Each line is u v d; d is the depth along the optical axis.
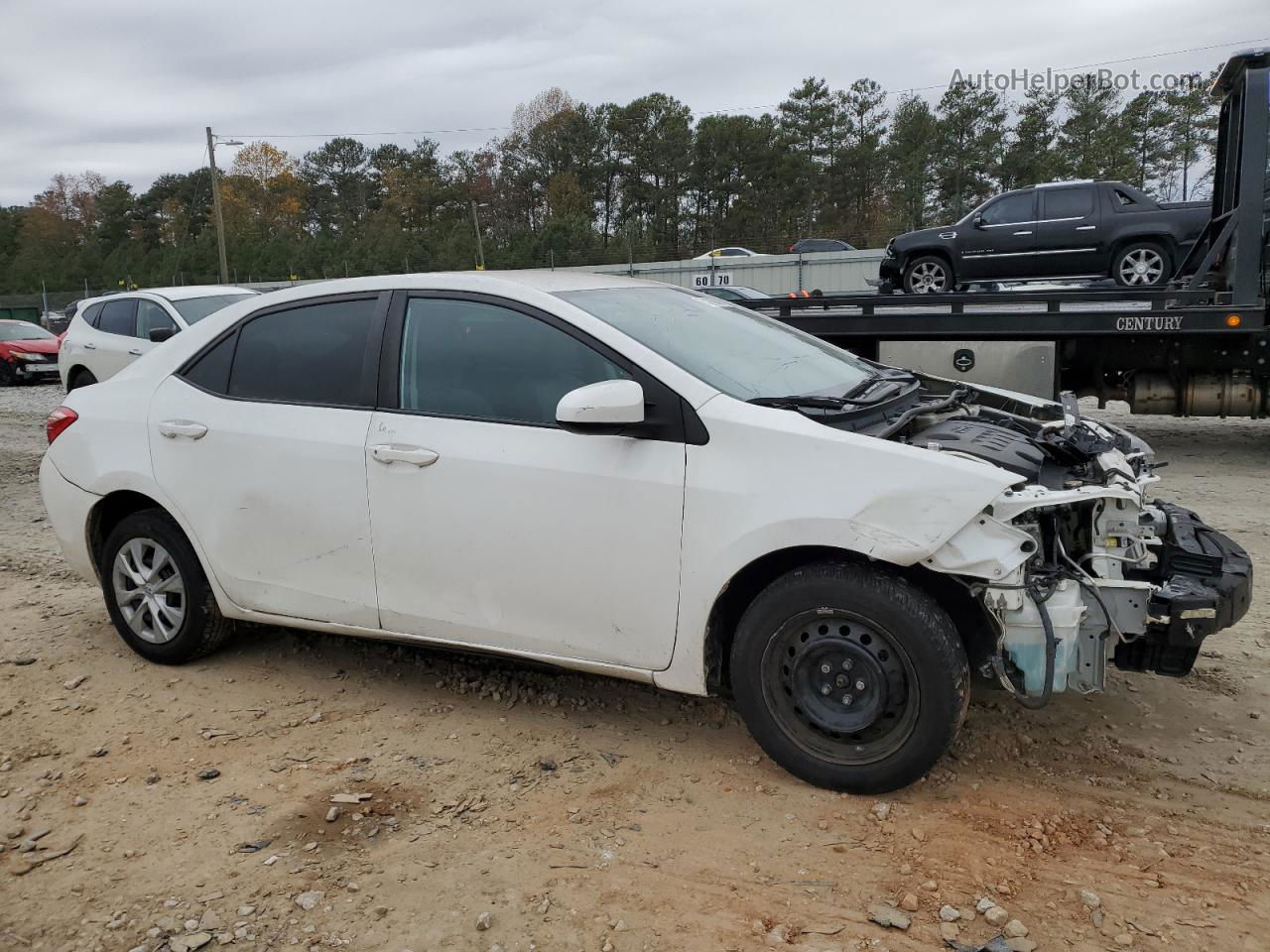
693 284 36.16
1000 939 2.69
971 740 3.83
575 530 3.64
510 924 2.83
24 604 5.78
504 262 60.38
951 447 3.46
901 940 2.71
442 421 3.92
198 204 100.50
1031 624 3.22
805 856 3.11
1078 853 3.10
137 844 3.28
